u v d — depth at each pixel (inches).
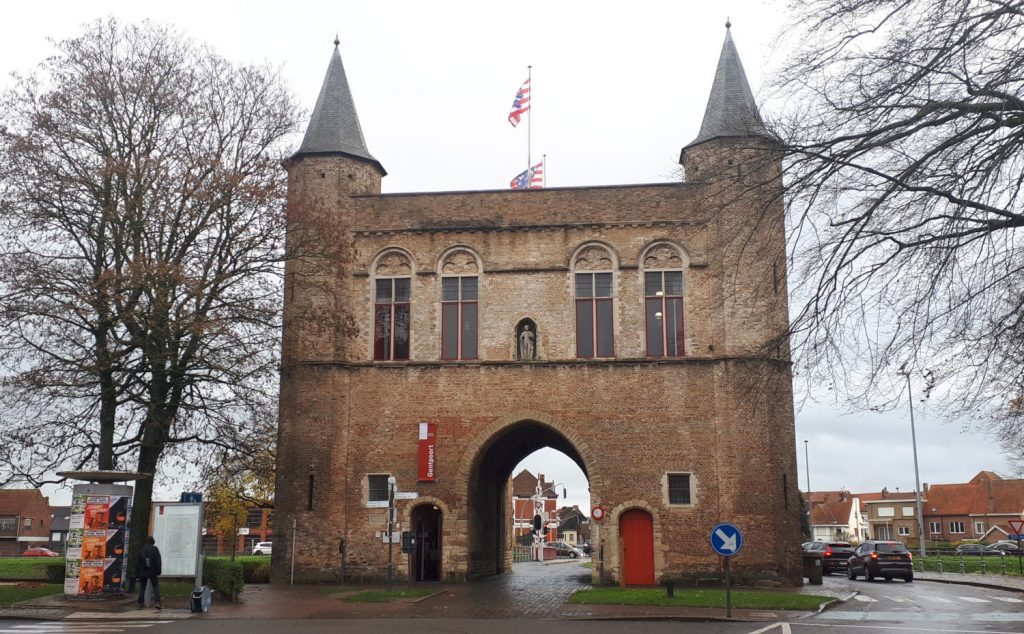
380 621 832.3
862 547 1563.7
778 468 1213.7
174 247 1154.7
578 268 1306.6
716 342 1252.5
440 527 1269.7
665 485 1230.9
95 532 986.7
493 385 1279.5
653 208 1301.7
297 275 1315.2
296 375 1291.8
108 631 746.2
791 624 785.6
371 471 1275.8
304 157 1354.6
